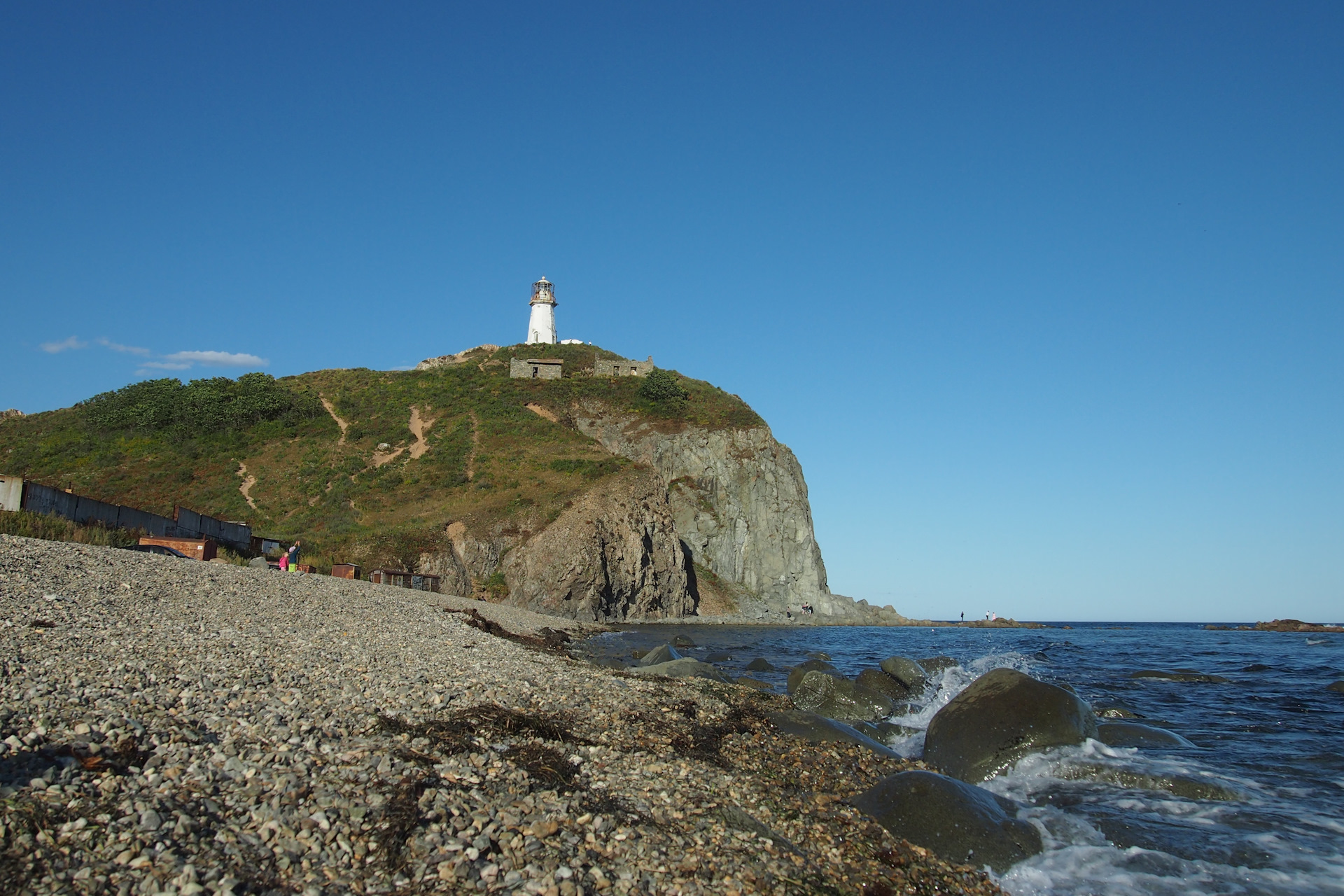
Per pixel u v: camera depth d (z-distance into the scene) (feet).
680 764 37.65
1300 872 31.35
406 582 163.12
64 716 27.35
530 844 24.48
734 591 275.80
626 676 67.10
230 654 42.45
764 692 71.05
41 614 44.21
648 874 24.29
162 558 76.84
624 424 314.55
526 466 250.37
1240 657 129.80
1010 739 46.50
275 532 200.64
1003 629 363.56
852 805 35.91
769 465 295.89
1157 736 52.29
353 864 21.68
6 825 19.44
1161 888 29.84
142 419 267.80
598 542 210.38
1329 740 54.95
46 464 238.27
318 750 28.73
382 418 291.17
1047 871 31.14
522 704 44.04
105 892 17.97
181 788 23.54
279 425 276.21
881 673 77.56
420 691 41.55
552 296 426.10
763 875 25.91
